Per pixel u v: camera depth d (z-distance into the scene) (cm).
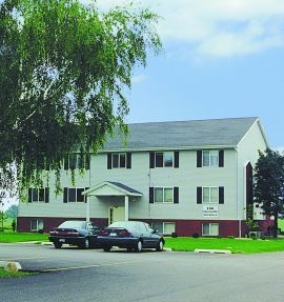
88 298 1266
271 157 4931
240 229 4772
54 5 1780
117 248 3391
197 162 4941
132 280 1653
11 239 4184
